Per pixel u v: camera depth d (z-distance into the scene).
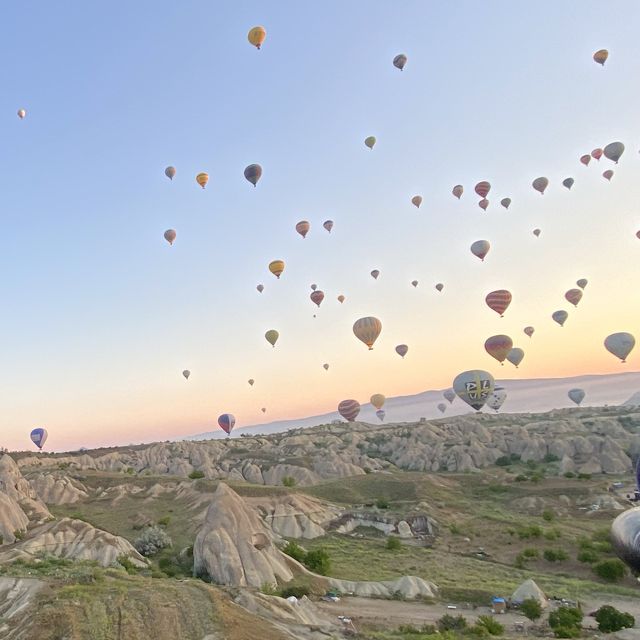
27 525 59.00
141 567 44.88
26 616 22.86
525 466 102.31
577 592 41.50
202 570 41.50
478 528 62.78
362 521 66.94
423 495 77.62
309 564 46.25
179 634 22.33
